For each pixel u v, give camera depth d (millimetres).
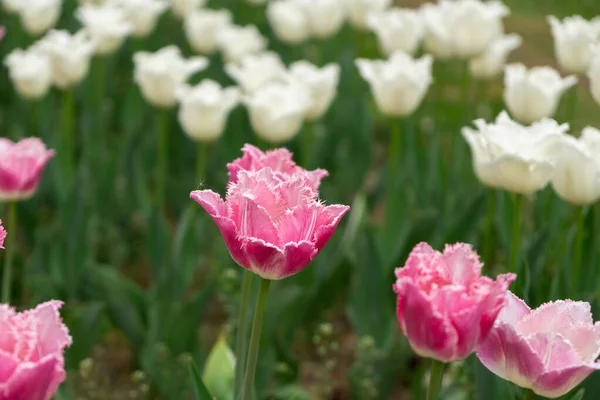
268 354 4750
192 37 8250
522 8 14680
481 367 3537
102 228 7156
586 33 5453
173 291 5359
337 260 5934
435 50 7168
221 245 6125
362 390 5191
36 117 7965
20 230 7797
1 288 5910
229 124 7633
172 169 7961
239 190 2469
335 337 6566
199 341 5109
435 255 2373
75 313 4930
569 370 2357
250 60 6625
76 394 5453
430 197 6871
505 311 2551
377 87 5812
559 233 5113
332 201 6625
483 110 8477
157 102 6195
